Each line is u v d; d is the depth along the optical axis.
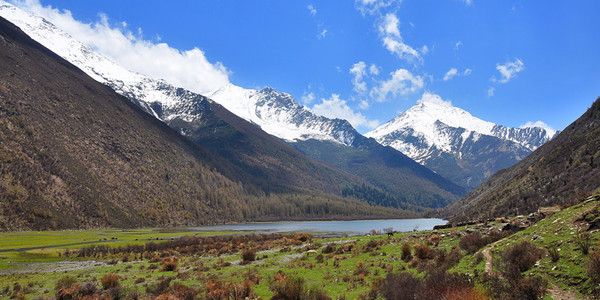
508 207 97.44
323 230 144.00
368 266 30.53
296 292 21.67
